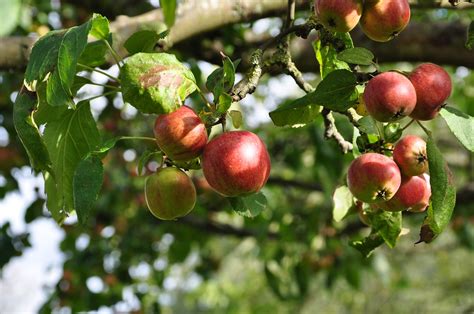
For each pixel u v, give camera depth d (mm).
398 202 928
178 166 935
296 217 2438
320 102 906
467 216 2463
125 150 2461
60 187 1026
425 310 5168
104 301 2475
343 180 1031
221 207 2465
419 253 3896
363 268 2590
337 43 982
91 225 2582
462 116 875
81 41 867
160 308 2695
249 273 4500
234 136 867
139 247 2611
